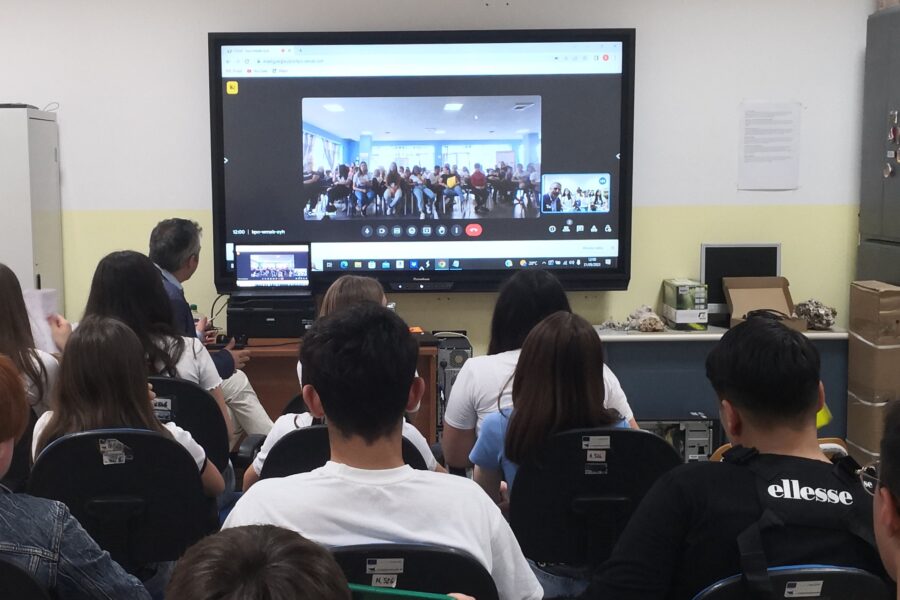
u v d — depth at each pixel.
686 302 4.55
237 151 4.55
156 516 2.09
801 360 1.50
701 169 4.72
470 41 4.52
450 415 2.58
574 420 2.12
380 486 1.40
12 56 4.55
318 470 1.44
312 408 1.55
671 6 4.62
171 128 4.61
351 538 1.38
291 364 4.48
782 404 1.51
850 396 4.45
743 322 1.62
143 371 2.18
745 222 4.77
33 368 2.71
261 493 1.40
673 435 4.44
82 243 4.65
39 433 2.27
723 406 1.61
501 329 2.71
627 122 4.55
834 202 4.77
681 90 4.68
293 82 4.52
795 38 4.66
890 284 4.40
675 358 4.50
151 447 2.03
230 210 4.58
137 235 4.66
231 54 4.49
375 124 4.57
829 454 1.97
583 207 4.62
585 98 4.57
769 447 1.54
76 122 4.59
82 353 2.10
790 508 1.42
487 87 4.55
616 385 2.57
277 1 4.55
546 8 4.59
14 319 2.72
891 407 1.03
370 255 4.65
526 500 2.14
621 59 4.54
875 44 4.50
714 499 1.46
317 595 0.76
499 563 1.48
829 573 1.31
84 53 4.55
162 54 4.57
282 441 2.07
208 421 2.71
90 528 2.06
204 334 4.19
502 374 2.52
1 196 4.27
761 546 1.38
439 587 1.35
